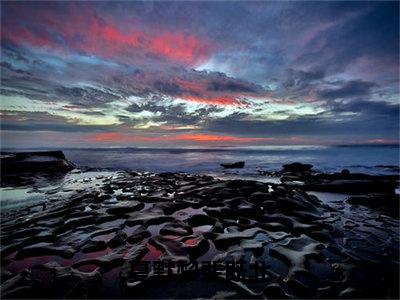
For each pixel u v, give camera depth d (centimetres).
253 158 3772
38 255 514
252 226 684
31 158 1847
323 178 1514
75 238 589
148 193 1055
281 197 885
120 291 403
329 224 710
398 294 393
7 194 1052
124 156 4209
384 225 720
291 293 398
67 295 387
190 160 3438
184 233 623
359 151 5466
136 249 529
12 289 397
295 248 549
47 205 870
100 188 1180
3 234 609
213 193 1016
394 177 1423
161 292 401
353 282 424
